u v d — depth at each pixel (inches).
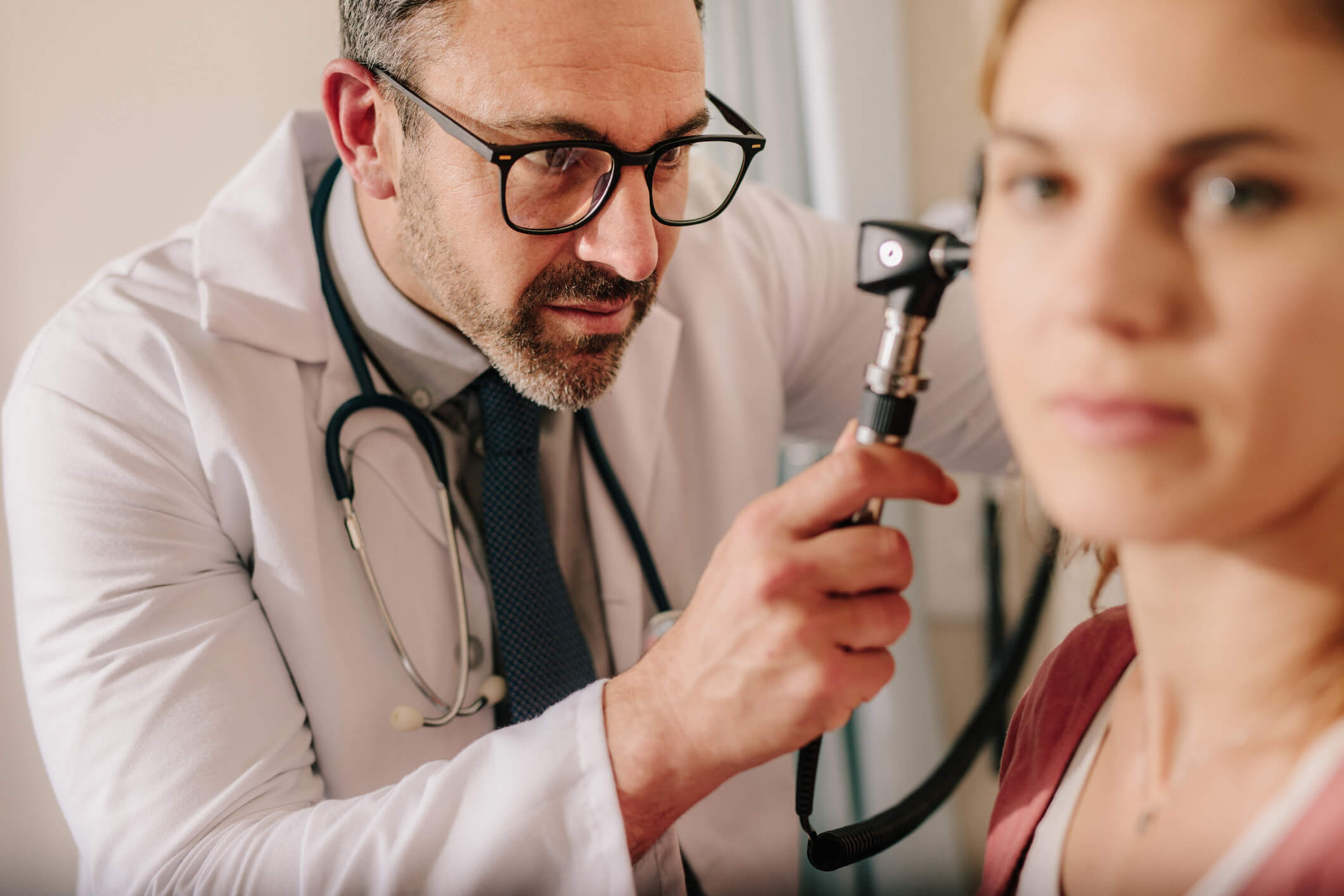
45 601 33.8
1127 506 12.3
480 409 40.6
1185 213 12.0
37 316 57.2
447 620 37.7
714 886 39.8
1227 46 11.6
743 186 51.3
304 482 36.2
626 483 42.4
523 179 31.9
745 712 23.7
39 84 56.1
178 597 33.7
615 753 26.0
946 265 18.6
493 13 30.7
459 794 27.2
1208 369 11.8
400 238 36.2
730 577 23.6
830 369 49.9
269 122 59.7
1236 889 13.6
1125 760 17.5
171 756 31.0
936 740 76.9
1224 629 14.8
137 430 35.3
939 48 84.7
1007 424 13.9
